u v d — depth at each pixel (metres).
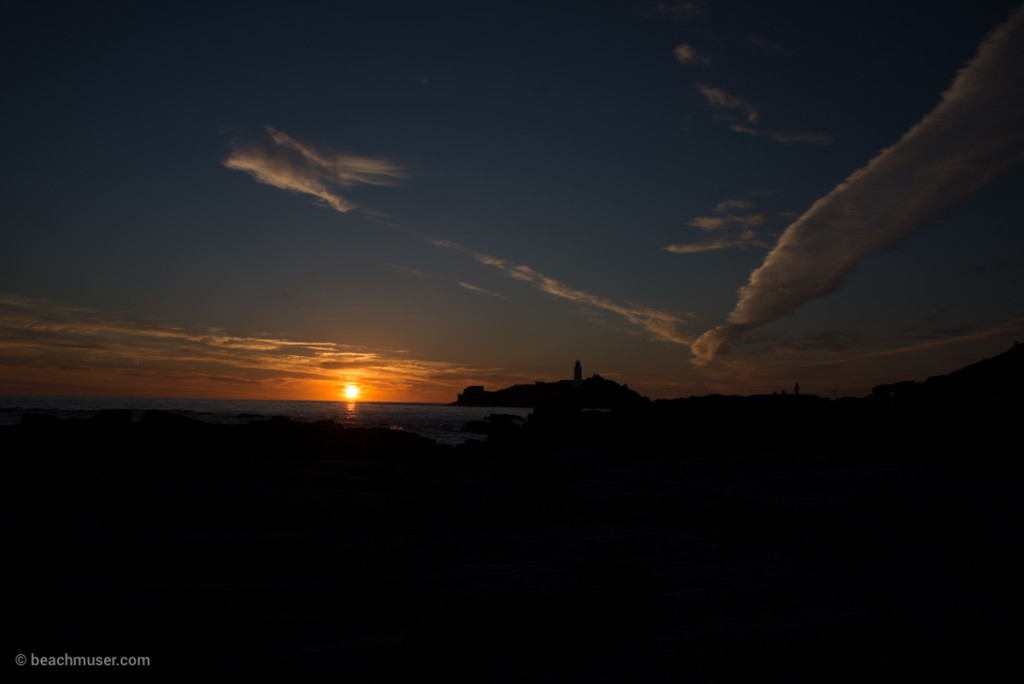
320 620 5.56
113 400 153.00
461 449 27.83
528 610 5.12
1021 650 4.71
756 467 12.05
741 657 4.78
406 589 6.26
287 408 158.62
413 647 4.88
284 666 4.73
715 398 35.00
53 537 6.83
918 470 10.20
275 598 5.81
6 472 9.91
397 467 14.09
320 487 10.95
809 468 11.50
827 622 5.40
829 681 4.38
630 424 33.28
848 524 8.12
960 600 5.78
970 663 4.54
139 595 5.60
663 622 5.57
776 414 31.02
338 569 6.82
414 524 9.12
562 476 13.23
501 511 10.26
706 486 11.05
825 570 6.96
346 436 24.09
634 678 4.48
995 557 6.77
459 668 4.66
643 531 9.12
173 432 20.55
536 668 4.66
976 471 11.61
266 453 19.94
